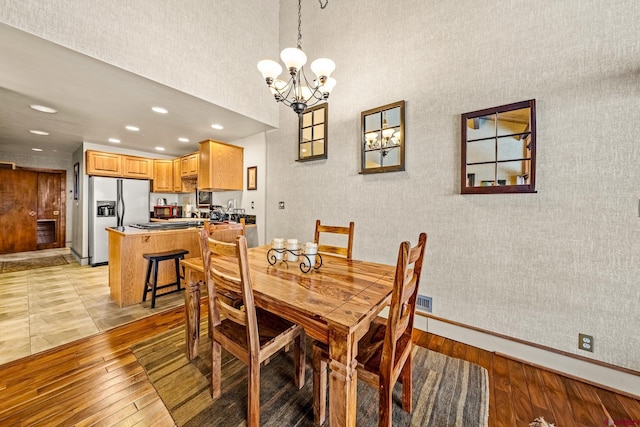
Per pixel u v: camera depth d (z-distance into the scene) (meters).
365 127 2.55
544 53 1.71
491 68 1.90
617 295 1.53
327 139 2.86
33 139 4.14
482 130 1.96
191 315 1.79
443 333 2.16
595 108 1.56
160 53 2.20
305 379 1.65
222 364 1.79
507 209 1.87
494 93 1.89
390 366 1.07
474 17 1.96
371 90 2.52
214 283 1.46
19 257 4.92
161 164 5.07
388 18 2.40
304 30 3.06
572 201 1.64
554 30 1.67
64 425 1.28
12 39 1.62
